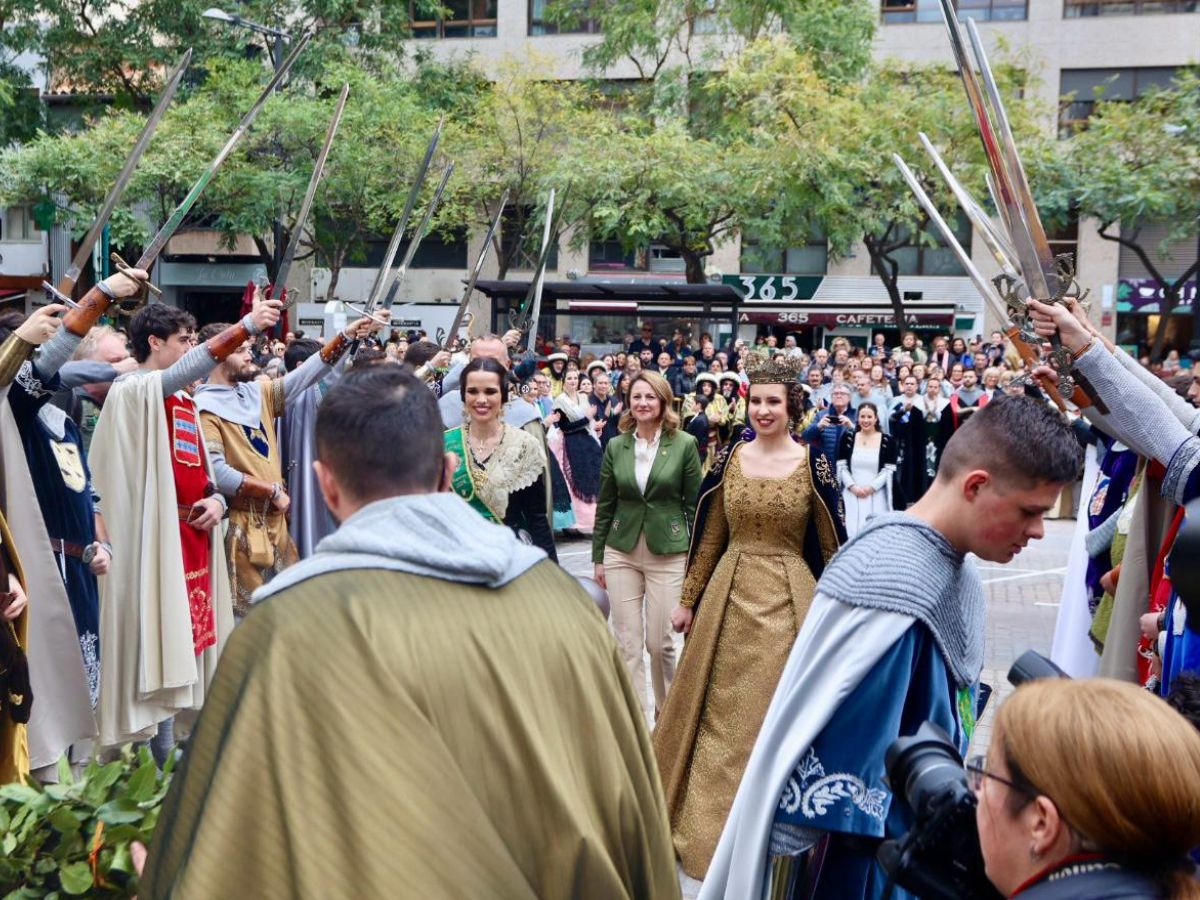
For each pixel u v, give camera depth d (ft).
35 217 79.77
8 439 13.15
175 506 15.83
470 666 5.66
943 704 8.17
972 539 8.29
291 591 5.74
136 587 15.66
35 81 95.96
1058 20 99.35
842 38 79.15
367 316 19.99
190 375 15.74
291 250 16.57
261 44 85.46
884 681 8.01
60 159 70.95
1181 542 9.78
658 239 99.60
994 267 101.55
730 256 106.63
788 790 8.19
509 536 6.40
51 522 14.12
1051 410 8.31
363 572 5.80
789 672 8.47
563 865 5.60
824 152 69.72
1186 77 78.18
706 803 14.76
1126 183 74.38
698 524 15.99
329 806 5.22
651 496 18.43
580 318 72.43
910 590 8.08
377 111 75.41
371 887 5.09
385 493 6.26
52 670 13.53
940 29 99.91
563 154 77.10
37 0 83.46
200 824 5.25
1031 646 26.48
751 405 15.56
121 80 87.51
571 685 6.03
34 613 13.39
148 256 13.80
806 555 15.51
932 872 5.99
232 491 18.03
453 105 89.45
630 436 18.70
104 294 13.38
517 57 103.14
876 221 74.69
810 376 56.70
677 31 86.22
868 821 7.97
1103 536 15.08
